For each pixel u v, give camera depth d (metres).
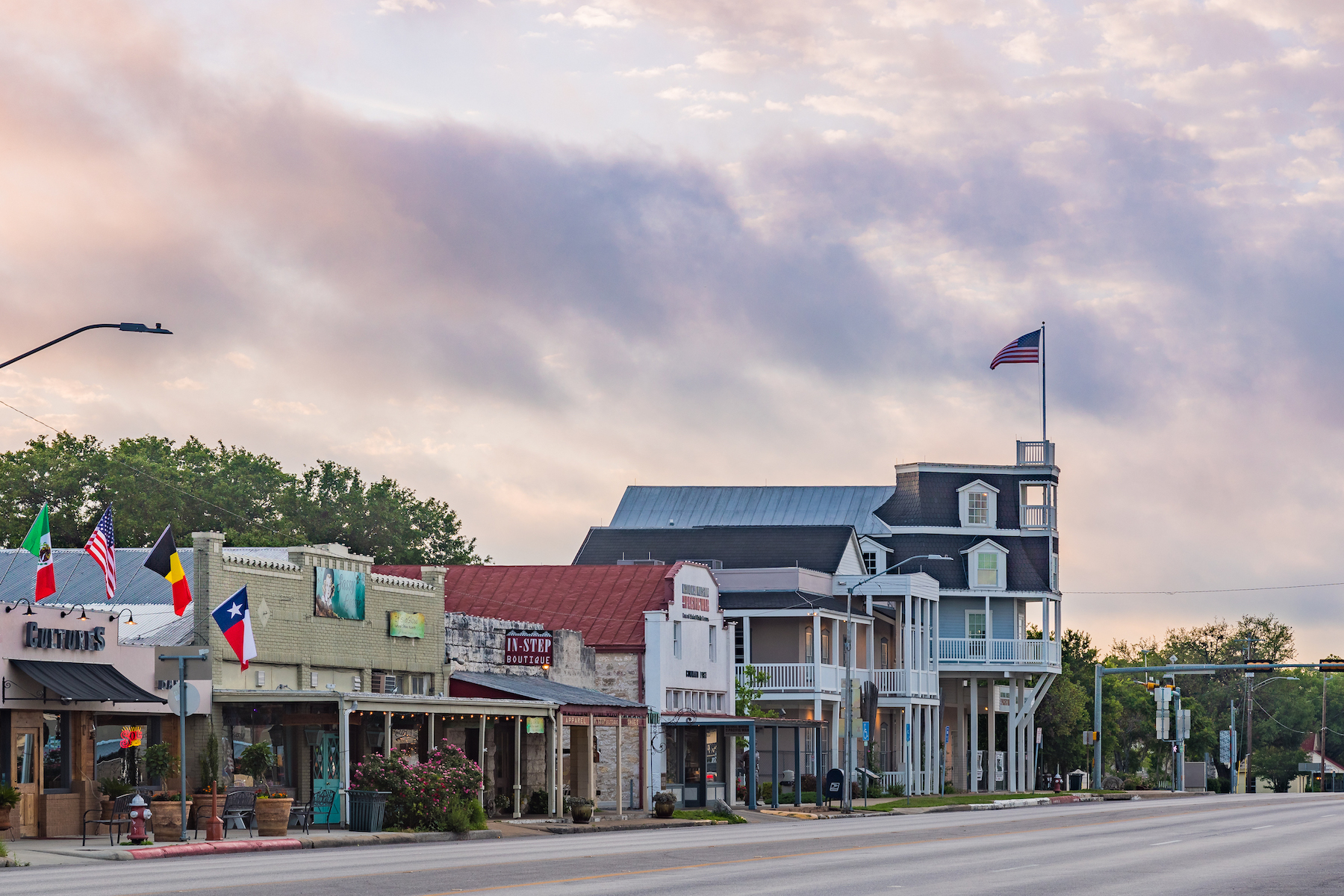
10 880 26.66
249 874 27.67
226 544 84.56
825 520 98.94
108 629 41.72
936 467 97.88
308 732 47.28
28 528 82.94
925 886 26.89
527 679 60.09
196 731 43.91
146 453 88.69
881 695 85.12
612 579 69.56
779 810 65.31
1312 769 166.50
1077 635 133.62
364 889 24.58
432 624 55.41
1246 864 33.38
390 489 95.56
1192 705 152.88
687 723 64.75
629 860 32.97
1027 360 96.50
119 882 25.72
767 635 82.62
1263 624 196.88
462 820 44.62
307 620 48.78
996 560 96.19
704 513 100.94
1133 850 38.19
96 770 42.03
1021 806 77.69
